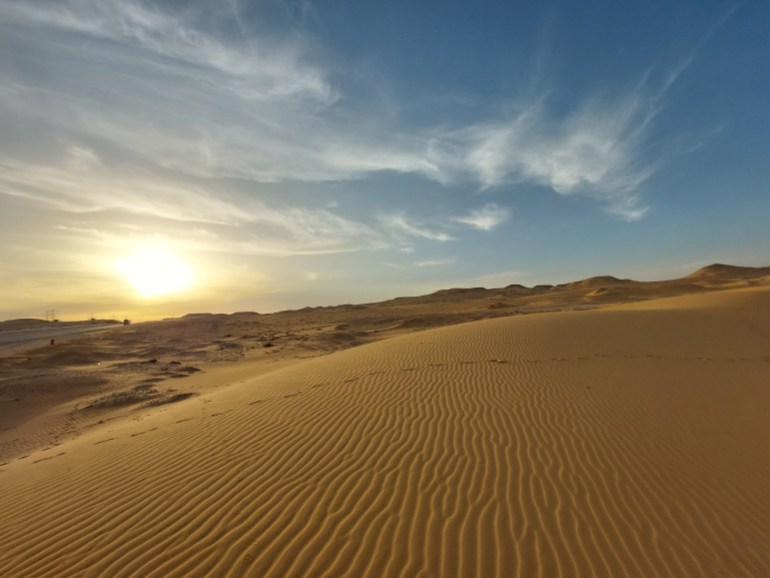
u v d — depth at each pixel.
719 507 5.19
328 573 4.05
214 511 5.23
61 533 5.14
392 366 13.37
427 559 4.21
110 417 15.01
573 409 8.80
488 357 14.27
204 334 51.41
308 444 7.13
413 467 6.12
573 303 71.25
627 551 4.35
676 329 19.95
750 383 11.33
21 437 13.68
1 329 110.88
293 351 32.31
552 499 5.27
